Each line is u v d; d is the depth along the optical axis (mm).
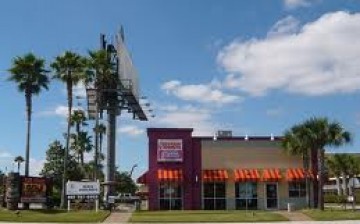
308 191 58375
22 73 64625
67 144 66438
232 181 58625
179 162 58594
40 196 54562
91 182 54219
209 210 56281
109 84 64750
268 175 58250
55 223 42688
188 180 58281
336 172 85500
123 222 43250
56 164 87625
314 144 53906
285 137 56438
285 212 49844
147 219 44938
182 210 56344
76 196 53875
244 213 48750
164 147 58719
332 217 45156
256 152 59375
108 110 64125
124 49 63219
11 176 53438
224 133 61156
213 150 59125
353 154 85250
